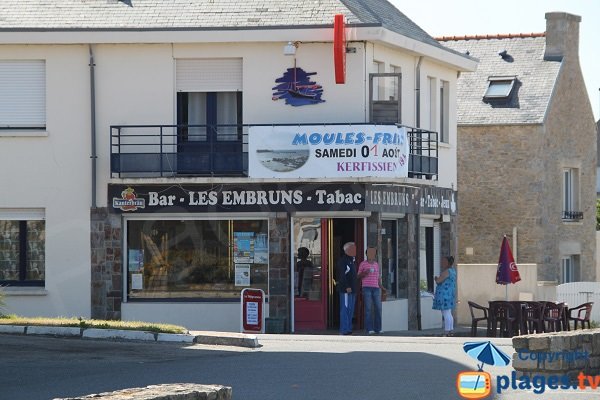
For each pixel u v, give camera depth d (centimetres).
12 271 3416
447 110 3938
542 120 4878
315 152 3253
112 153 3328
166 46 3362
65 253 3372
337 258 3353
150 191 3341
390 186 3394
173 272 3366
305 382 1834
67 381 1844
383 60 3431
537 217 4894
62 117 3381
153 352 2278
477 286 4109
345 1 3431
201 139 3375
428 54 3638
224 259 3356
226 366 2044
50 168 3381
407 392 1731
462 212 4969
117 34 3328
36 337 2541
